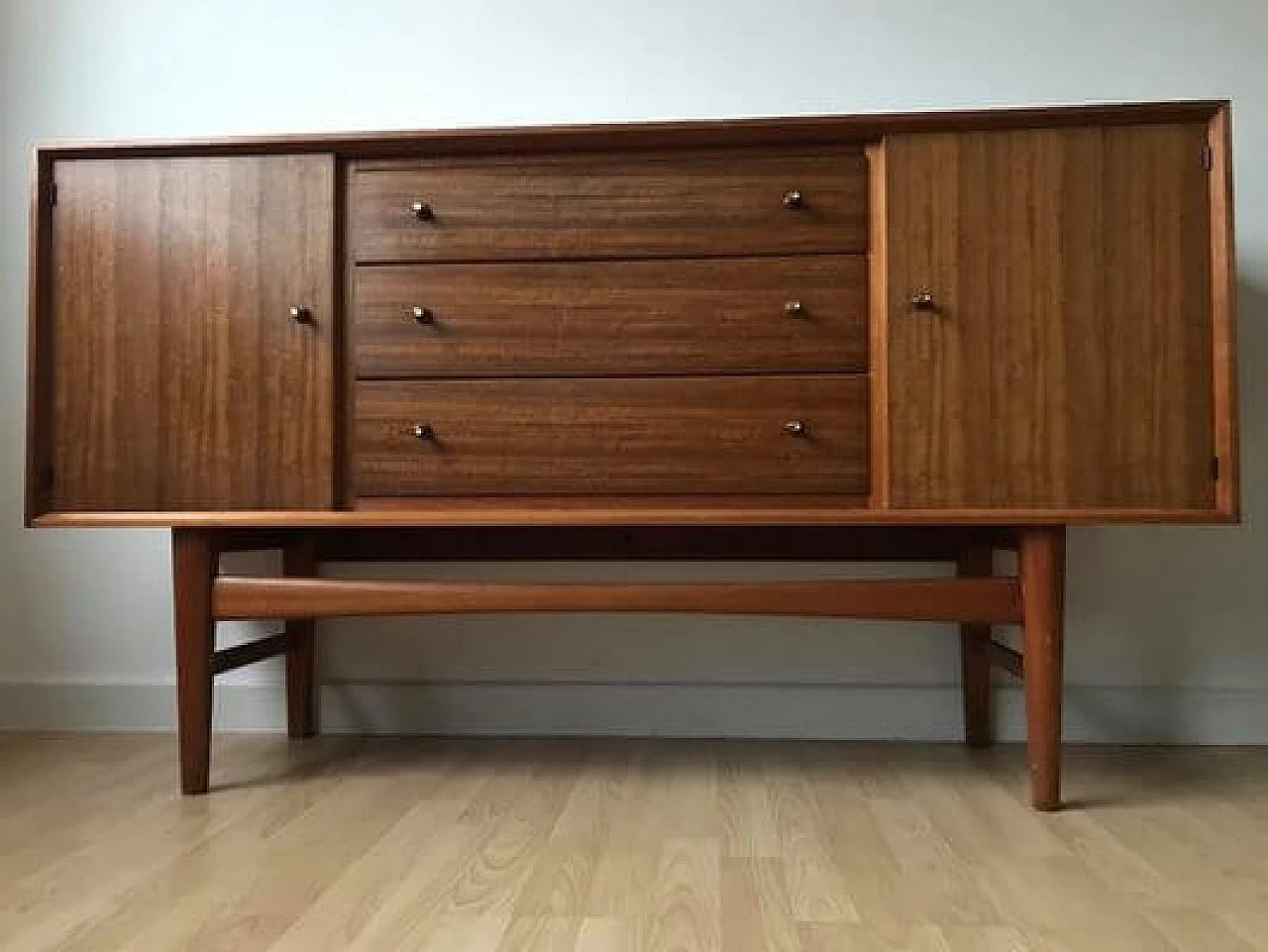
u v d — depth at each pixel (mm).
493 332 1385
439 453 1389
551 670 1840
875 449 1351
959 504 1327
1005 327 1324
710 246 1368
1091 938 939
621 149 1379
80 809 1370
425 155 1399
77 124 1881
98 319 1414
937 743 1773
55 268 1422
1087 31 1779
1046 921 979
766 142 1365
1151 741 1766
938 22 1795
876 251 1354
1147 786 1488
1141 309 1312
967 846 1211
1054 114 1309
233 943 925
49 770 1585
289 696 1808
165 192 1410
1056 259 1321
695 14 1820
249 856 1172
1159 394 1308
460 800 1407
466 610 1415
